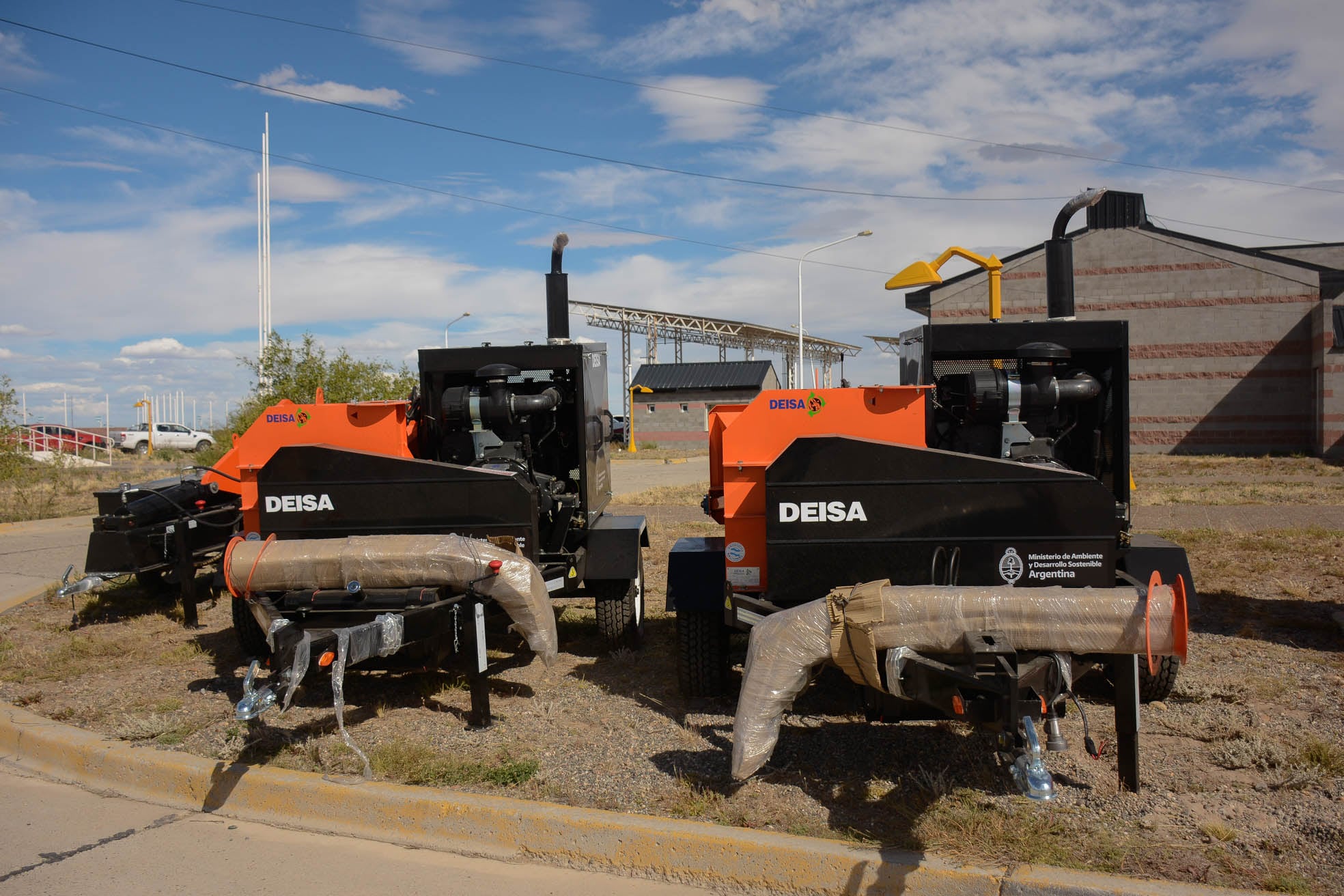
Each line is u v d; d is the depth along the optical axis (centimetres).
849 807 414
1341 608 780
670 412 6128
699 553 578
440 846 410
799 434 532
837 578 479
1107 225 3575
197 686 632
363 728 534
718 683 584
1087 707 551
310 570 512
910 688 395
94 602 925
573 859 392
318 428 652
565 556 680
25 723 546
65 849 409
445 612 522
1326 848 366
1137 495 1861
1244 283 3438
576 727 533
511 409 696
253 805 449
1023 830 380
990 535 466
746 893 366
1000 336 592
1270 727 505
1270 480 2308
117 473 2959
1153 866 350
